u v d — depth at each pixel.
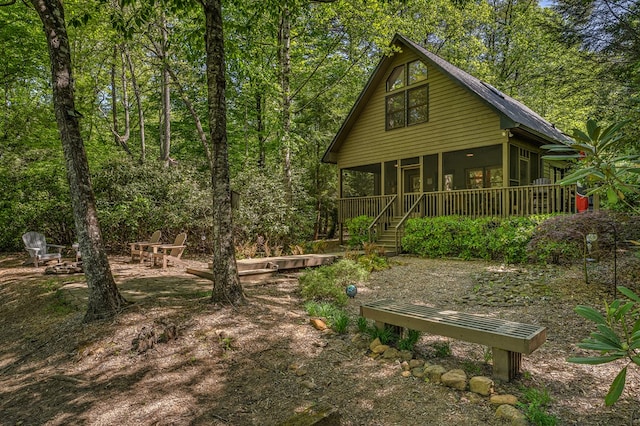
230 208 5.06
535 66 19.33
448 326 3.31
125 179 10.92
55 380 3.55
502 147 10.90
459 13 18.17
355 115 14.75
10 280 7.52
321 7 12.05
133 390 3.28
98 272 4.74
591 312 1.53
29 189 10.88
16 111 12.49
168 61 11.38
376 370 3.38
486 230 9.34
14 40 11.08
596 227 5.93
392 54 12.31
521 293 5.89
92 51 12.81
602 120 10.26
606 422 2.52
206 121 16.38
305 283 6.30
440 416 2.67
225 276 4.95
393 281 7.30
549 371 3.27
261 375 3.42
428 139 12.63
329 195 19.34
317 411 2.54
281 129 12.61
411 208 11.76
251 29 8.08
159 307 4.85
